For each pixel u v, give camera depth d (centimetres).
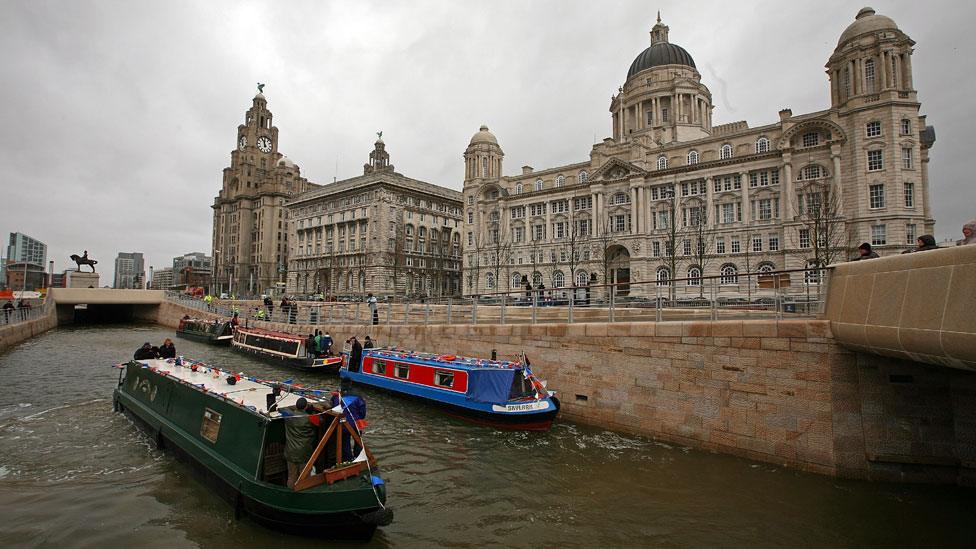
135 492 1093
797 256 4703
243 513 978
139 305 5959
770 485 1109
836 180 4581
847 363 1127
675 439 1377
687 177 5478
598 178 6109
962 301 773
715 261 5212
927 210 4819
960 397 1063
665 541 922
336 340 2870
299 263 10112
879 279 973
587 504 1064
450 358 1903
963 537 905
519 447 1398
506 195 7144
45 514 989
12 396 1931
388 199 8494
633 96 7369
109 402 1853
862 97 4509
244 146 13338
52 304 4894
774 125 5125
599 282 5972
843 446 1122
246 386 1297
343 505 866
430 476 1214
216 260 13238
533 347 1777
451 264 9531
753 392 1246
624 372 1502
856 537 917
